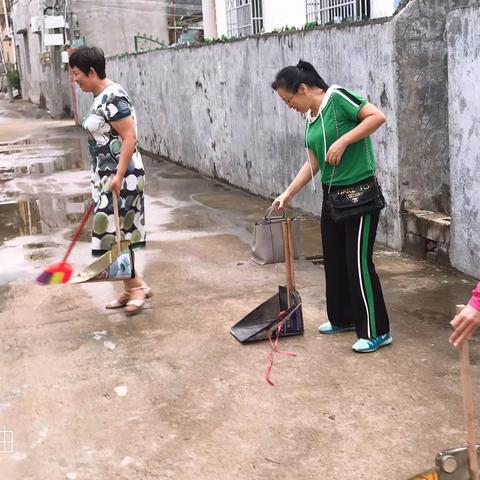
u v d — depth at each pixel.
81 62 4.50
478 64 4.79
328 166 3.89
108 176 4.65
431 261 5.66
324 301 4.96
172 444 3.20
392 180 5.89
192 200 8.88
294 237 4.58
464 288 5.04
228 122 9.40
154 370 3.95
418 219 5.70
